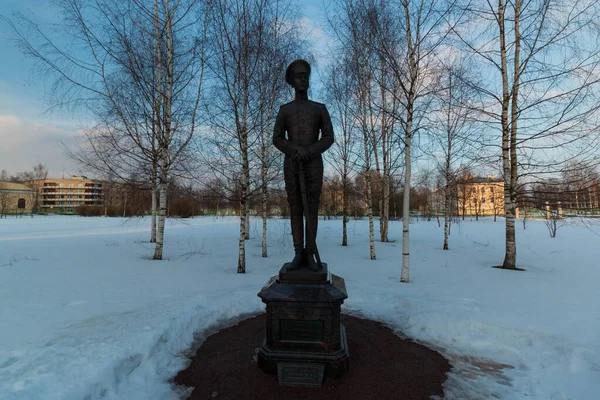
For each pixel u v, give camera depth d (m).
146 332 3.78
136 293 6.11
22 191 74.50
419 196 43.69
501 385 3.13
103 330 3.90
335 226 31.14
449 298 5.74
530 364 3.47
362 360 3.57
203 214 58.47
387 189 17.53
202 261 10.60
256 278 7.72
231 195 10.14
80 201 98.12
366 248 14.71
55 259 10.39
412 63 7.99
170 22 10.27
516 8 8.98
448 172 15.30
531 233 23.48
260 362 3.36
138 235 20.14
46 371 2.86
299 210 3.75
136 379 3.13
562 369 3.31
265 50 9.59
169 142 10.55
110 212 54.06
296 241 3.71
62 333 3.87
